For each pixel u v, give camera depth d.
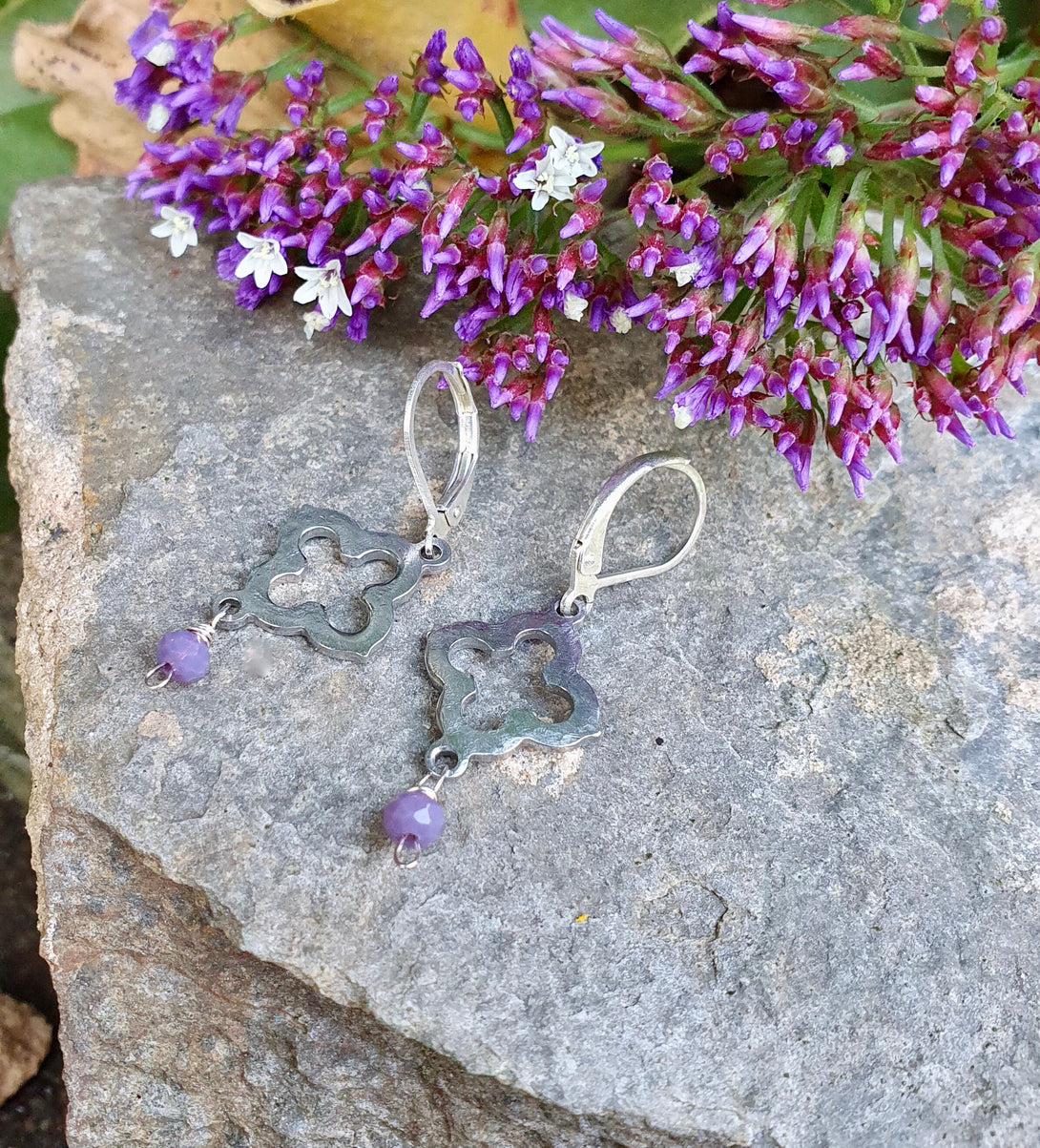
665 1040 0.17
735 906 0.17
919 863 0.18
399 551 0.19
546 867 0.17
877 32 0.17
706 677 0.18
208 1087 0.18
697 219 0.17
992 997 0.17
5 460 0.23
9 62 0.22
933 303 0.17
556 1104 0.16
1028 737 0.18
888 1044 0.17
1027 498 0.20
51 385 0.20
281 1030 0.17
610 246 0.21
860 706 0.18
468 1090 0.17
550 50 0.18
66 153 0.23
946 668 0.19
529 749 0.18
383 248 0.18
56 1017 0.21
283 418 0.20
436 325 0.21
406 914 0.17
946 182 0.16
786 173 0.18
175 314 0.21
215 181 0.20
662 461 0.18
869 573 0.19
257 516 0.19
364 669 0.18
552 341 0.19
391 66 0.21
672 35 0.20
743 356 0.17
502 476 0.20
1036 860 0.18
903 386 0.21
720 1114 0.16
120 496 0.19
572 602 0.19
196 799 0.17
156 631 0.18
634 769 0.18
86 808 0.17
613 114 0.18
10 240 0.22
